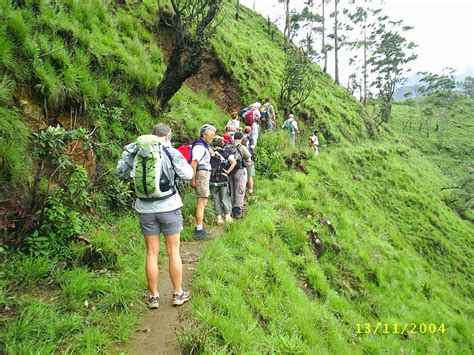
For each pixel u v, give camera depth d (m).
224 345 3.75
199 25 8.57
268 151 11.85
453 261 20.77
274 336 4.45
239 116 13.57
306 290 6.82
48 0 6.72
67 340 3.34
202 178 6.03
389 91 57.44
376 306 8.75
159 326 3.86
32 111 5.38
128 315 3.87
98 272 4.49
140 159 3.79
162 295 4.43
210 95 13.39
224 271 5.03
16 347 3.03
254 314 4.68
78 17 7.57
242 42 21.64
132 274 4.56
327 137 24.78
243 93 15.16
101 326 3.66
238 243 6.14
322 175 14.30
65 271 4.21
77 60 6.52
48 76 5.62
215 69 14.10
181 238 6.17
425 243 20.66
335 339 5.69
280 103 19.33
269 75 20.33
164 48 10.97
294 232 7.86
